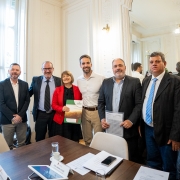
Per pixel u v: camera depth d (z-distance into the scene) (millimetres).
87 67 2291
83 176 1040
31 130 3471
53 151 1308
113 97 1970
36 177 1023
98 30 3260
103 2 3211
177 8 2393
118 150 1422
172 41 2426
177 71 2355
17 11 3576
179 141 1549
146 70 2682
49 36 3840
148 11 2656
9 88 2449
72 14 3820
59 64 4047
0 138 1574
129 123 1772
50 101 2520
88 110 2359
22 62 3512
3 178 966
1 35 3330
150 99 1751
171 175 1653
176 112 1575
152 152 1831
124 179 1005
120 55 2949
